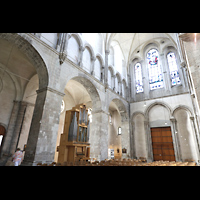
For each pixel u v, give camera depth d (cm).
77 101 2567
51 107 1176
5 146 1598
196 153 1870
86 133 1549
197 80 731
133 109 2572
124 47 2862
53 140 1132
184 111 2109
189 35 821
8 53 1505
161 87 2433
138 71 2822
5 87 1734
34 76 1791
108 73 2283
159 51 2636
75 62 1617
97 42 2156
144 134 2364
